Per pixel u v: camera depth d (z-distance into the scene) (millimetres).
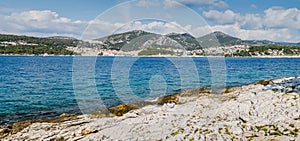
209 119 10219
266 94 13078
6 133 10625
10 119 13336
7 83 29734
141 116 11195
